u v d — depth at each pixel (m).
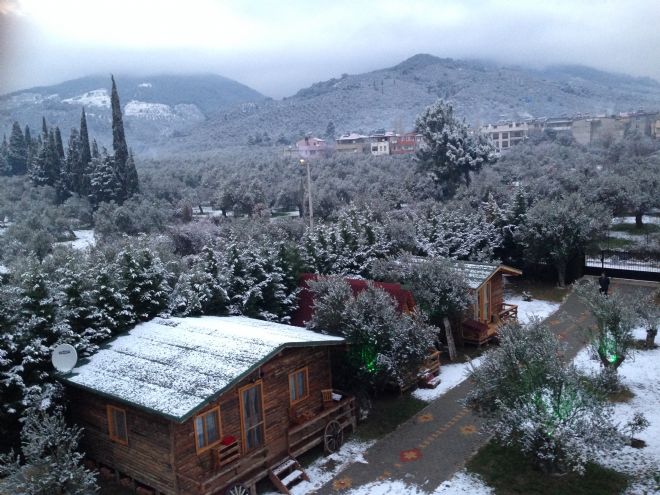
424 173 71.38
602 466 18.33
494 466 18.56
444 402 23.59
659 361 27.16
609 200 56.59
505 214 45.03
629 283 41.50
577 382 16.56
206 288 24.70
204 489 15.47
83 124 75.19
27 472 14.64
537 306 37.75
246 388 17.45
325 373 20.75
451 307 28.05
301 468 18.34
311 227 37.50
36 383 17.73
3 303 17.73
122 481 17.38
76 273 20.53
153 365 17.78
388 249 36.88
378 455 19.61
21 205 63.94
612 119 127.00
